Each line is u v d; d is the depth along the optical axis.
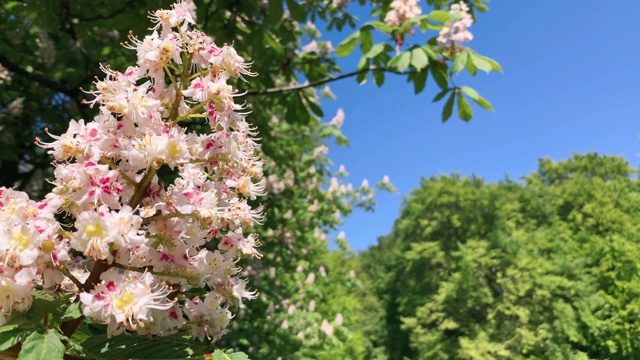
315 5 7.05
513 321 28.77
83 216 1.25
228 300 1.55
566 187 37.16
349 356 18.23
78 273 1.45
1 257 1.22
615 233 30.75
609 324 26.81
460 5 4.96
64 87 5.81
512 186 39.66
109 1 4.49
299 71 6.09
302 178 12.23
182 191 1.41
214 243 2.94
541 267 29.03
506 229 33.06
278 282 11.83
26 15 5.89
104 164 1.35
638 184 42.44
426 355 30.48
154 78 1.48
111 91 1.38
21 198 1.31
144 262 1.40
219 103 1.46
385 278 39.62
